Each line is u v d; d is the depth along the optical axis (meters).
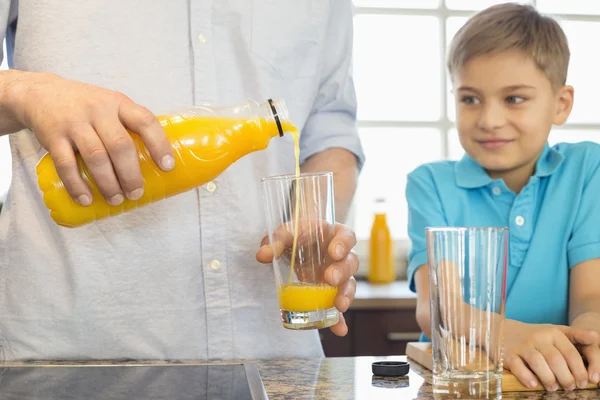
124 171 0.73
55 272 1.05
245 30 1.08
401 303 2.34
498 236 0.68
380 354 2.33
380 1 3.05
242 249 1.08
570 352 0.84
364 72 3.06
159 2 1.06
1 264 1.07
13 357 1.05
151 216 1.04
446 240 0.69
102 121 0.73
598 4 3.08
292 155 1.16
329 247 0.82
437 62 3.08
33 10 1.04
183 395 0.74
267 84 1.10
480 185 1.53
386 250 2.76
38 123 0.74
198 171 0.83
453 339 0.69
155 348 1.06
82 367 0.91
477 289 0.68
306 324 0.83
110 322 1.05
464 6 3.07
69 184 0.75
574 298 1.41
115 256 1.04
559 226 1.48
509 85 1.44
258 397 0.72
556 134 3.11
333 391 0.78
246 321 1.09
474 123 1.49
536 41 1.44
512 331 0.99
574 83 3.10
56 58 1.03
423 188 1.57
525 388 0.82
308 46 1.14
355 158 1.24
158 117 0.84
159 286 1.06
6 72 0.81
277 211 0.81
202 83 1.06
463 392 0.68
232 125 0.84
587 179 1.50
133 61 1.05
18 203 1.06
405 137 3.08
